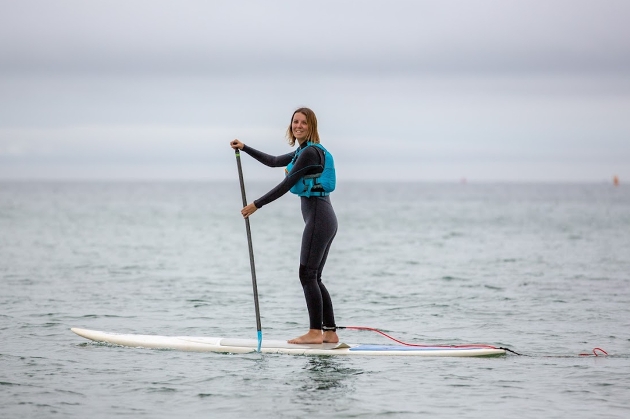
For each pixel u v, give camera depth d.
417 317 24.00
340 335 20.88
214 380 15.51
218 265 40.66
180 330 21.44
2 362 16.91
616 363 17.36
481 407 13.88
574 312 24.95
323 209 17.08
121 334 19.14
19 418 13.09
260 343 17.84
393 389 14.98
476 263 42.06
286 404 13.97
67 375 15.84
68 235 62.78
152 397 14.34
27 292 28.39
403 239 61.88
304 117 16.98
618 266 40.22
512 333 21.22
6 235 61.47
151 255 46.03
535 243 57.22
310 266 17.45
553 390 15.03
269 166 17.81
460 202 189.25
